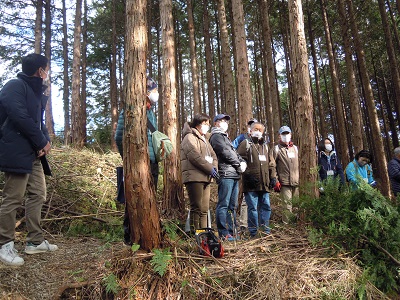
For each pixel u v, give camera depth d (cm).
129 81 319
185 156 431
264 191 496
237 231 480
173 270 302
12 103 312
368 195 386
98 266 317
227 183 454
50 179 547
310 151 482
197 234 349
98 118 2706
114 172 662
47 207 493
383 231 370
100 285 291
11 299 269
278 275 318
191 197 426
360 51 1169
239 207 639
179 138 658
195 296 291
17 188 320
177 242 353
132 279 293
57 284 297
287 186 555
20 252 352
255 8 1820
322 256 366
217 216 449
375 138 1093
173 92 675
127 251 316
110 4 1966
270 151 569
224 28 1078
